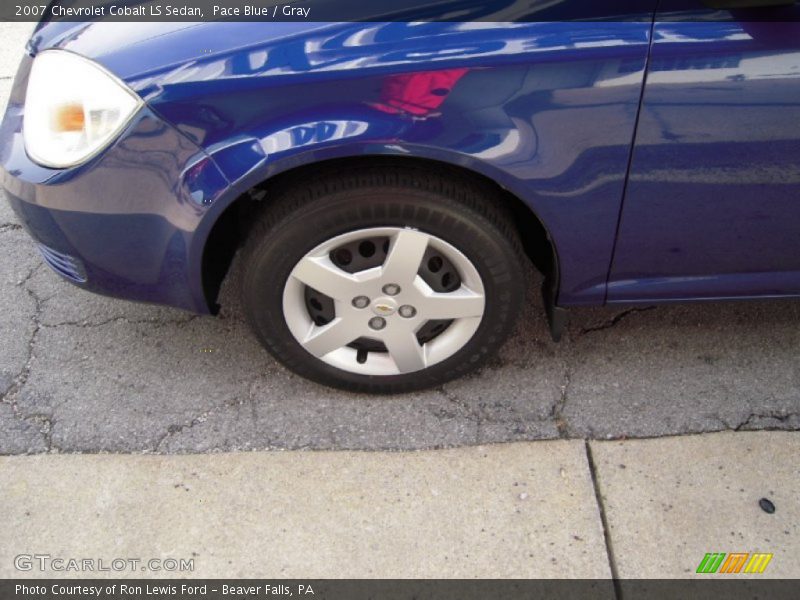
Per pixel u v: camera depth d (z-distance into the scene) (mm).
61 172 1884
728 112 1752
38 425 2236
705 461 2125
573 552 1924
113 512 2020
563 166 1812
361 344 2240
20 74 2102
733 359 2414
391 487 2070
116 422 2246
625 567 1894
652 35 1699
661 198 1889
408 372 2223
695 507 2016
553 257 2076
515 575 1880
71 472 2113
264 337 2141
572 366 2398
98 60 1820
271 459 2143
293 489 2068
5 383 2361
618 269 2055
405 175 1861
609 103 1739
